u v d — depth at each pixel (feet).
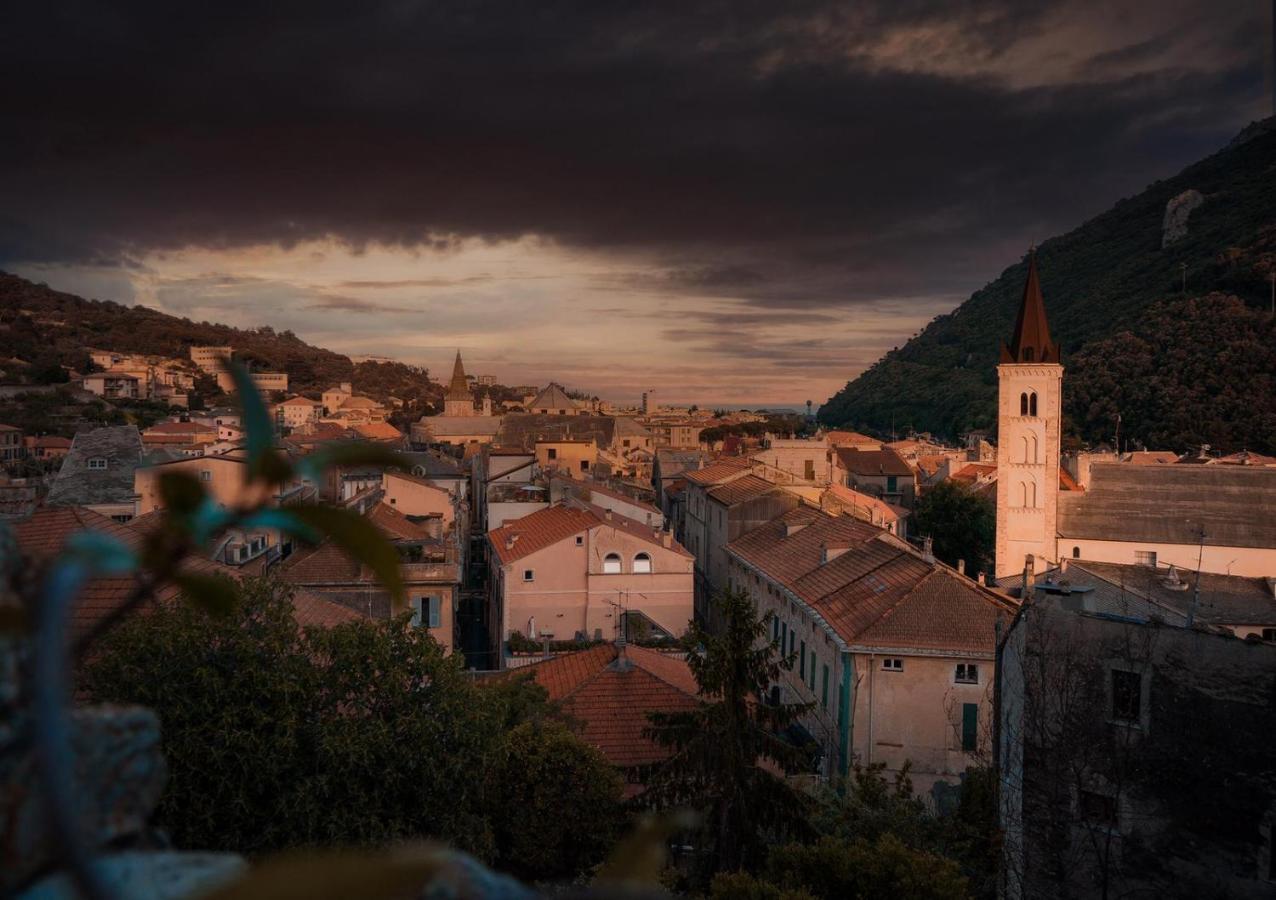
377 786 69.05
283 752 65.16
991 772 79.25
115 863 8.23
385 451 5.95
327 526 5.81
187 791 63.52
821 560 164.66
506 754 89.40
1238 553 265.34
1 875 6.32
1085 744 66.59
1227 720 61.87
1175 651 63.67
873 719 122.52
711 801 85.87
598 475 314.14
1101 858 64.75
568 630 188.14
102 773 9.11
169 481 5.63
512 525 223.71
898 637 123.13
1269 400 467.11
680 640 162.50
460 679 79.41
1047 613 69.00
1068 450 492.54
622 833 88.17
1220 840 61.72
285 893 4.08
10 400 563.07
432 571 148.46
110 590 77.20
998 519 274.57
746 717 89.15
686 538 291.38
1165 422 494.59
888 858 64.90
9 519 97.91
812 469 309.22
